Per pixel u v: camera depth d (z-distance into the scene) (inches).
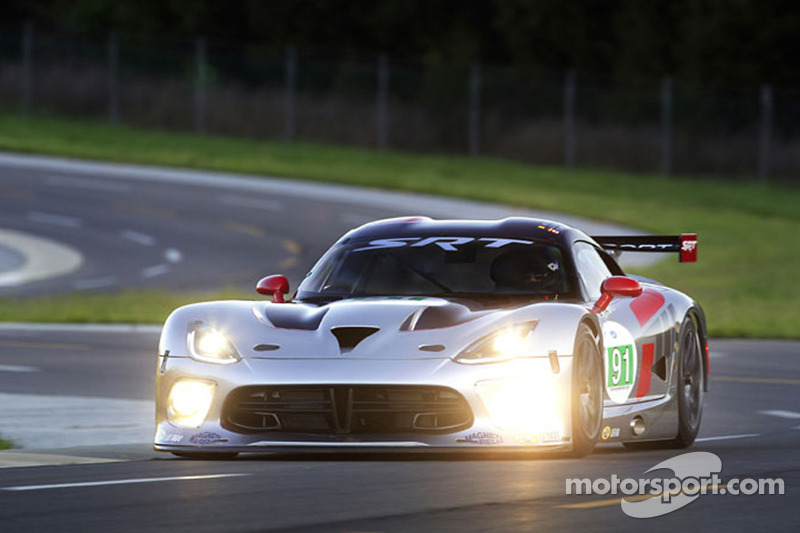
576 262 1316.4
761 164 7495.1
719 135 7628.0
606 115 7829.7
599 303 1290.6
